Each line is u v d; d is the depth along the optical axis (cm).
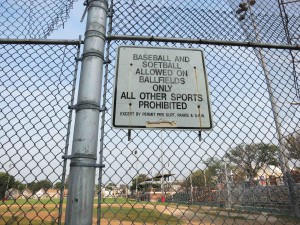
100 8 187
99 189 158
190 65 189
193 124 173
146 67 184
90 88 163
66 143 165
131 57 186
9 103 175
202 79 186
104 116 170
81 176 145
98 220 152
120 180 166
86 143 151
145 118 170
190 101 179
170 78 183
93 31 178
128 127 167
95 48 174
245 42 219
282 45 221
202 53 194
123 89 176
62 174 159
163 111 174
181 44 210
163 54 190
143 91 177
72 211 139
